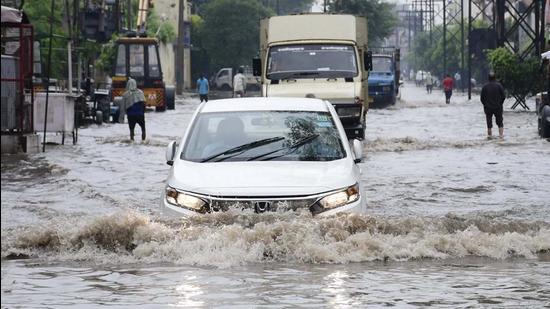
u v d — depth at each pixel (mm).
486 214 29625
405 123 84625
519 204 32531
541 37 108625
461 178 40094
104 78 123750
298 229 20625
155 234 21203
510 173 41750
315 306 15414
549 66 67438
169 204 22438
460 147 56344
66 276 18516
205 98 126375
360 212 22406
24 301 16062
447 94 135625
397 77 141125
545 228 22797
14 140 53250
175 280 17906
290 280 17781
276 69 58844
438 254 20703
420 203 33062
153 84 108062
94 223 21531
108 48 121250
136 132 73938
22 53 52750
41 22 106312
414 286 17156
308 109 25734
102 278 18250
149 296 16375
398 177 40594
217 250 20391
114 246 21344
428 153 52594
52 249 21453
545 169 43250
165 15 180125
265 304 15578
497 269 19047
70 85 64500
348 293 16516
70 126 60969
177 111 110312
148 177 41844
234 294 16453
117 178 41344
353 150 25016
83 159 50219
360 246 20438
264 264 19781
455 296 16219
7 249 21344
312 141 24312
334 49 59000
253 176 22562
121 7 135125
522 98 106812
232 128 24875
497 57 105938
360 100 57750
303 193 21953
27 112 55031
